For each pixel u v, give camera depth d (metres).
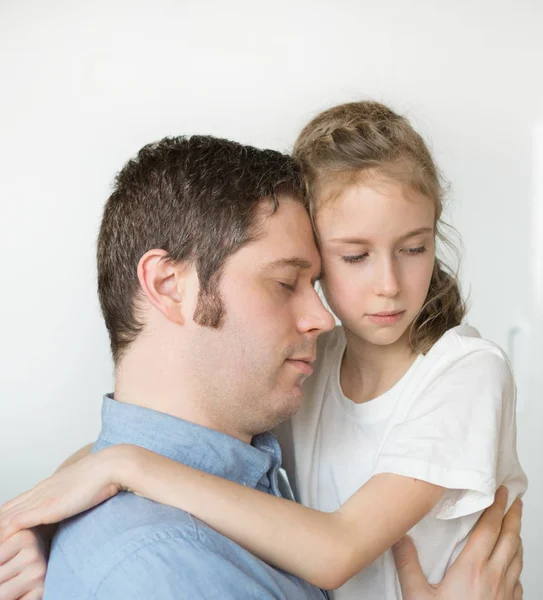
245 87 2.22
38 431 2.26
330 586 0.94
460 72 2.29
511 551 1.13
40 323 2.24
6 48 2.20
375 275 1.10
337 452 1.22
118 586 0.83
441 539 1.13
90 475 0.92
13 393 2.26
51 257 2.23
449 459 1.01
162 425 0.99
